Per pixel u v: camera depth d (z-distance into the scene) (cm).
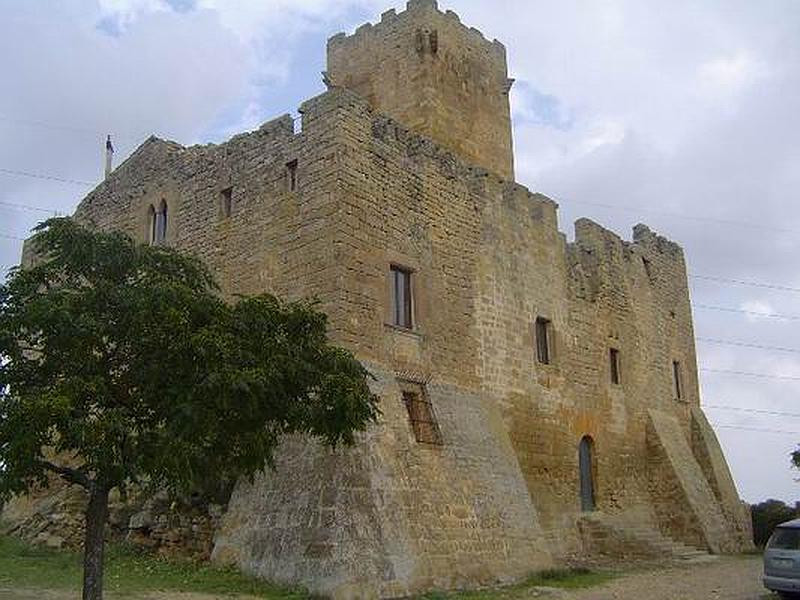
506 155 3494
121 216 3212
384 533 2022
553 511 2947
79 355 1348
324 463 2061
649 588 2269
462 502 2341
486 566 2281
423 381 2505
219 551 2119
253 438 1403
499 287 2933
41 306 1326
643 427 3641
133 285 1424
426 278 2616
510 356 2909
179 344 1327
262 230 2564
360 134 2483
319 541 1934
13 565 2145
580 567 2678
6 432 1217
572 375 3238
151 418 1374
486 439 2611
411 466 2245
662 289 4069
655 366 3841
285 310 1543
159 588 1878
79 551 2406
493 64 3547
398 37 3322
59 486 2789
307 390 1520
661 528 3534
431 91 3191
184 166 2970
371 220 2448
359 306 2339
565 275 3347
